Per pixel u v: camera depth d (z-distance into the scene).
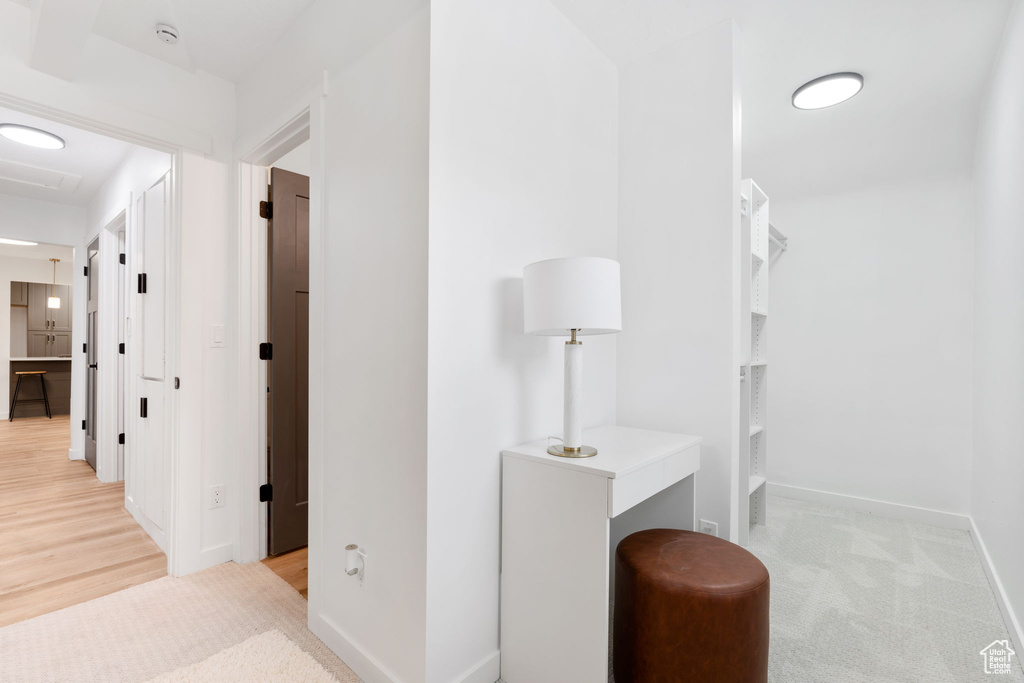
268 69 2.10
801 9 1.85
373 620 1.50
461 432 1.43
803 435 3.36
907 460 2.99
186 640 1.71
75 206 4.43
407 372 1.40
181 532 2.19
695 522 1.80
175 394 2.19
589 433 1.94
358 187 1.59
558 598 1.40
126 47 2.05
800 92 2.37
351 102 1.63
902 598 2.00
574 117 1.96
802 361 3.36
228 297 2.35
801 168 3.14
